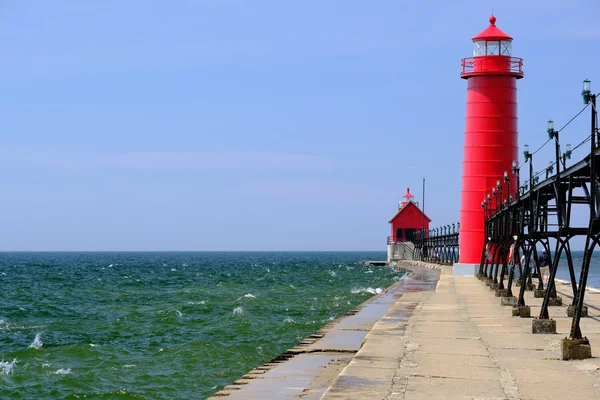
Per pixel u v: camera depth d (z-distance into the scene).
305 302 48.81
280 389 16.45
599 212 17.44
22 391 22.14
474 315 27.55
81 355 27.97
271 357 27.72
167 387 22.84
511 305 31.50
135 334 34.00
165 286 72.12
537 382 14.49
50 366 25.61
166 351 28.69
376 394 13.49
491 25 54.28
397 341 20.39
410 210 137.62
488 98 53.53
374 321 29.62
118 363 26.47
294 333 33.38
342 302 48.72
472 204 54.31
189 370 25.22
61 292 62.59
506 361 16.91
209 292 60.81
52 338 32.81
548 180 24.73
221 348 28.95
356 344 23.22
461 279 52.53
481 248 54.59
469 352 18.28
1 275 99.31
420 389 13.89
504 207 38.88
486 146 53.62
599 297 34.78
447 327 23.69
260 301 49.41
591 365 16.33
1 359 26.91
